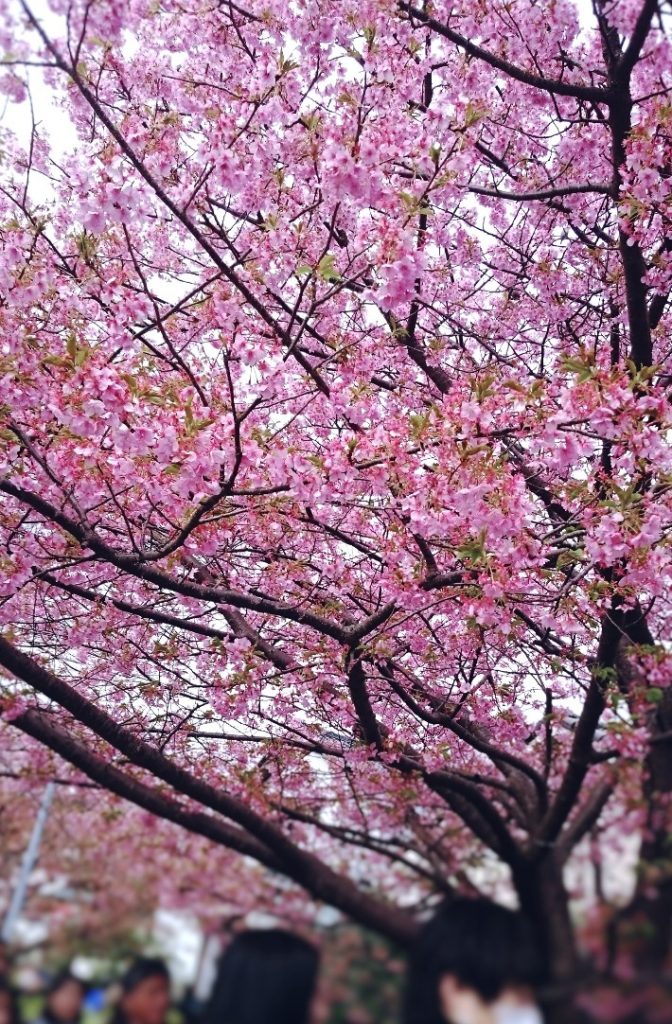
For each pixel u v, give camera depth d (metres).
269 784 4.84
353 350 6.02
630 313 5.43
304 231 6.01
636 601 4.97
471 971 2.55
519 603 5.27
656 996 2.39
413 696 5.86
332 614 6.04
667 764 3.68
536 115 7.46
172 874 3.25
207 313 5.53
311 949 2.68
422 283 6.99
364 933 2.80
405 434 4.88
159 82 6.91
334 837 3.84
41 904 2.87
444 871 3.30
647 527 4.53
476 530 4.70
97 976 2.57
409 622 5.69
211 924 2.81
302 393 6.02
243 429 5.14
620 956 2.54
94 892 2.97
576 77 6.90
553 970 2.55
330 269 4.82
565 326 7.50
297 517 5.34
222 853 3.63
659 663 4.60
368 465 4.71
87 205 4.93
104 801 4.18
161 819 4.02
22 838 3.42
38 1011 2.47
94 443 4.73
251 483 5.03
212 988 2.59
